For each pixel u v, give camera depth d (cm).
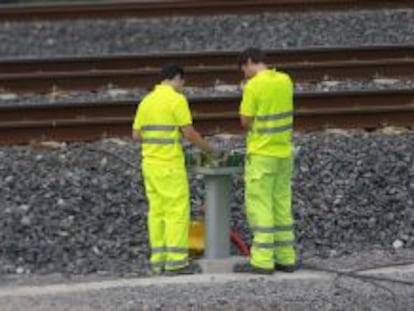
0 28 7681
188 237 3881
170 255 3728
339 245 4062
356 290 3453
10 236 4038
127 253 3975
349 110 5259
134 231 4116
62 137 5112
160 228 3766
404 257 3931
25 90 5922
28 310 3247
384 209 4281
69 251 3969
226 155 3775
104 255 3956
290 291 3434
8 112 5281
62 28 7650
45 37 7569
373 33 6912
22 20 7738
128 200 4334
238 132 5219
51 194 4372
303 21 7181
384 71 6019
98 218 4191
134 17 7650
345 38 6881
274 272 3738
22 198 4347
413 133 5172
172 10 7588
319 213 4250
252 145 3691
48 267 3859
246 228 4184
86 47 7388
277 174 3744
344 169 4609
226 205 3794
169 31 7344
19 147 4997
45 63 6181
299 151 4791
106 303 3303
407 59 6188
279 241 3753
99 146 4975
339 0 7312
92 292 3469
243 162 3800
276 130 3678
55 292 3484
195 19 7481
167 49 7119
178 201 3728
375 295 3384
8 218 4159
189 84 5953
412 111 5294
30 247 3972
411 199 4353
